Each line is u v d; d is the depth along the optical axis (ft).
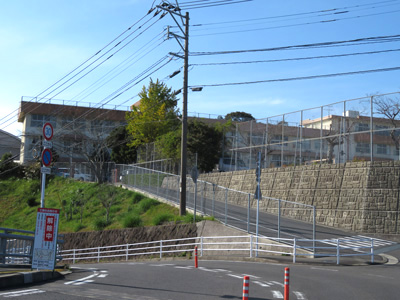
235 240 80.79
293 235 84.12
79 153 179.22
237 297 32.45
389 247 78.64
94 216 134.92
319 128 117.60
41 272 40.57
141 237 99.60
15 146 252.62
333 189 104.01
